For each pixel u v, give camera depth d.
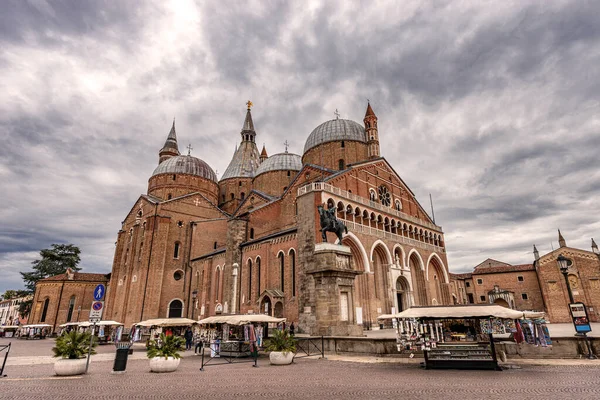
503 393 10.62
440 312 17.02
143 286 54.50
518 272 65.25
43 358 24.47
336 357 20.84
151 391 11.82
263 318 24.33
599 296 54.84
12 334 75.31
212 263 54.00
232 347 23.70
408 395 10.59
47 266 73.75
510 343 18.95
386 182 54.47
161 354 17.20
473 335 22.81
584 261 57.06
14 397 10.92
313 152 61.34
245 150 83.44
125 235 66.56
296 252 39.16
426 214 60.34
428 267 55.62
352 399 10.16
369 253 43.16
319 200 38.44
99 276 70.88
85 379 14.68
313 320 33.16
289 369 17.08
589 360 17.17
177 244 60.72
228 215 67.81
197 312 54.69
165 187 68.81
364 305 40.62
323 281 24.84
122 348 16.94
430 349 16.55
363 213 44.66
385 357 19.81
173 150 90.00
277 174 65.44
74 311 66.12
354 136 59.75
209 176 73.75
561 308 56.59
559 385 11.70
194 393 11.41
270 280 41.69
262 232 52.72
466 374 14.48
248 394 11.12
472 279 69.31
